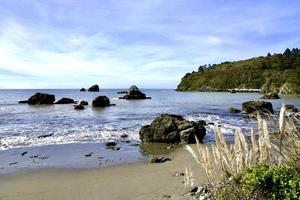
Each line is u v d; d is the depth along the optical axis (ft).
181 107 155.94
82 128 81.05
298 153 14.51
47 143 60.85
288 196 13.20
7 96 355.77
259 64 507.30
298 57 499.10
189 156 47.19
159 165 42.32
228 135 64.85
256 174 13.85
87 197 30.66
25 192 32.78
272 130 14.94
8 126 85.15
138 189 31.81
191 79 612.29
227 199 14.03
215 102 202.59
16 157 49.14
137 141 64.34
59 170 41.16
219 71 572.92
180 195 28.27
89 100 247.09
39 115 118.11
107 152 52.95
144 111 134.72
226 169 14.67
